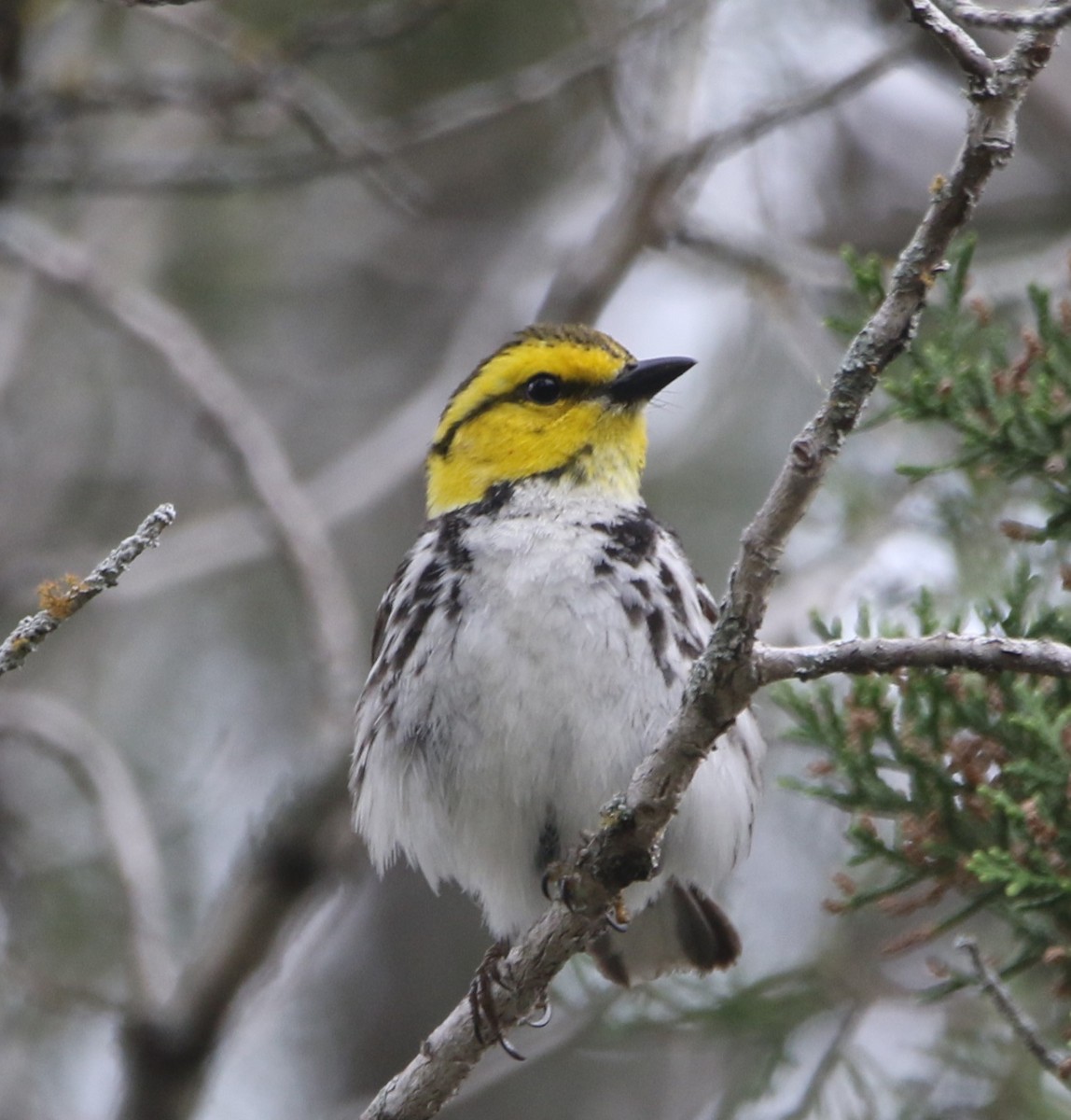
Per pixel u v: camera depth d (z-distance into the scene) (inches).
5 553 634.8
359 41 515.5
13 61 514.9
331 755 510.0
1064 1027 399.5
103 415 699.4
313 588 530.6
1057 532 350.6
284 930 512.1
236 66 579.8
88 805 621.6
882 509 513.0
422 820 388.2
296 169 559.2
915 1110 432.8
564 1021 511.2
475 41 688.4
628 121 569.3
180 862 644.1
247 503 593.0
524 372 410.3
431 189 710.5
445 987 668.7
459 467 414.9
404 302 756.0
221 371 591.8
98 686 663.8
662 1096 623.8
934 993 368.8
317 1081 657.6
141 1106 510.0
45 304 693.9
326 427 735.1
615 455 409.1
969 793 345.4
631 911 400.5
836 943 479.8
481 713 374.9
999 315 492.4
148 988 508.1
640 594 378.3
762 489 658.8
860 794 355.9
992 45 541.0
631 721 371.9
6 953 520.7
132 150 618.8
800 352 533.3
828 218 680.4
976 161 256.8
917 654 278.5
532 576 380.2
